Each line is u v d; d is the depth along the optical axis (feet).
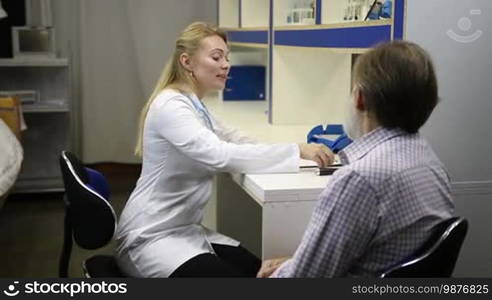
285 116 10.43
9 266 11.22
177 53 6.61
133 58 17.72
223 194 8.71
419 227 4.23
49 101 15.96
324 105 10.39
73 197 6.21
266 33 11.10
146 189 6.45
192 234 6.46
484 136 6.64
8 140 11.68
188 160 6.29
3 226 13.58
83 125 17.84
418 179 4.24
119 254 6.53
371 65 4.39
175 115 6.08
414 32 6.28
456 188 6.68
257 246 8.91
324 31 8.36
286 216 5.76
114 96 17.95
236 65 13.91
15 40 15.31
